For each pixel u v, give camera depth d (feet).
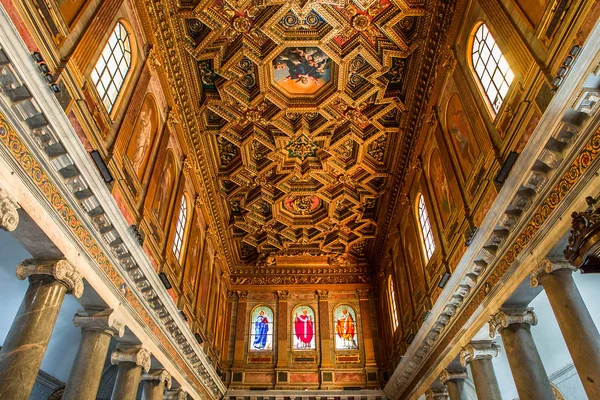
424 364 58.75
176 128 55.11
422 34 49.39
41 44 26.86
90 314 35.96
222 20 48.62
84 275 32.01
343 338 82.12
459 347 46.62
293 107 59.72
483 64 40.16
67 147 27.17
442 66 48.49
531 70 31.32
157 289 43.32
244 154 65.41
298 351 80.28
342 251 87.30
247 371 78.23
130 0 40.68
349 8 48.75
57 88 26.12
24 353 26.22
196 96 56.13
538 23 30.68
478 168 40.45
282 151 66.80
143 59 43.73
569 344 28.55
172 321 48.98
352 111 60.13
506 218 33.99
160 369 48.80
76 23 30.71
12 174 24.27
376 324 83.20
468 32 42.45
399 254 71.10
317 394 75.00
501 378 69.92
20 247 49.03
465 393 49.52
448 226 48.52
